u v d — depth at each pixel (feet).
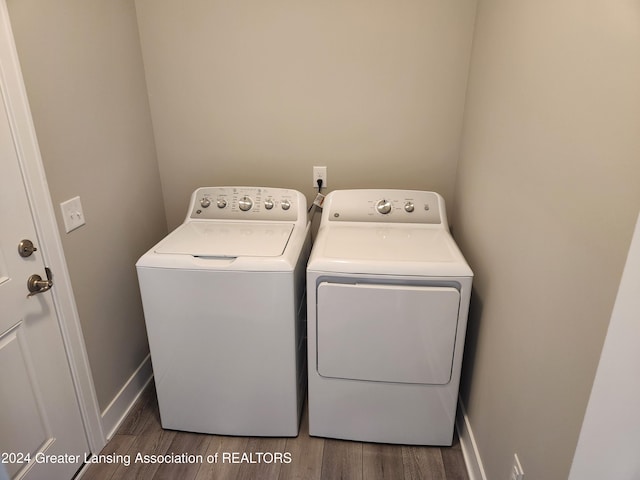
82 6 5.18
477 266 5.54
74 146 5.09
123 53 6.11
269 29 6.37
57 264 4.82
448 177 6.96
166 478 5.43
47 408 4.85
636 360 2.73
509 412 4.34
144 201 6.84
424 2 6.06
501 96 4.77
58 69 4.80
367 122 6.75
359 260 5.07
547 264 3.53
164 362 5.66
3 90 4.06
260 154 7.09
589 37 2.96
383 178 7.06
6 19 4.05
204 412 5.94
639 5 2.41
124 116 6.19
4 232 4.16
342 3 6.16
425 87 6.48
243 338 5.42
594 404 2.90
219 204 6.44
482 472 5.06
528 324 3.91
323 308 5.15
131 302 6.53
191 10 6.35
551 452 3.42
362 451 5.83
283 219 6.34
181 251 5.33
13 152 4.21
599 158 2.80
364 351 5.31
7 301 4.22
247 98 6.77
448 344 5.18
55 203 4.80
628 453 3.02
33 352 4.60
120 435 6.08
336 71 6.51
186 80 6.74
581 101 3.05
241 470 5.55
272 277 5.07
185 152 7.18
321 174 7.11
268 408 5.84
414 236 5.83
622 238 2.55
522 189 4.09
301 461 5.68
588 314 2.91
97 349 5.70
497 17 5.00
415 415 5.66
